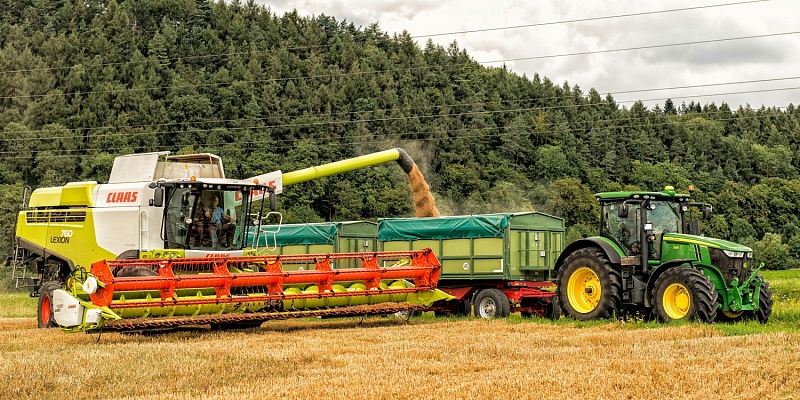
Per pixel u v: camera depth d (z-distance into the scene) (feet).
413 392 28.32
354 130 319.06
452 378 31.17
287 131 311.47
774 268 262.26
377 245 76.74
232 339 45.57
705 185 329.52
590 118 377.91
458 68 387.96
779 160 373.61
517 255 62.95
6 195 233.76
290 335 48.01
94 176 280.92
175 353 38.01
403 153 75.20
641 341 41.39
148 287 47.21
